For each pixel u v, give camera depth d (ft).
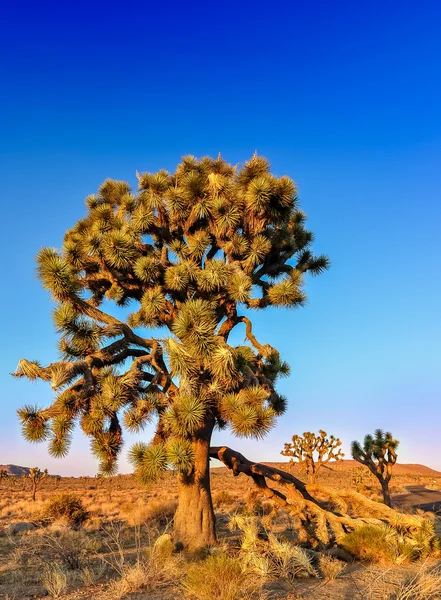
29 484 175.63
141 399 30.45
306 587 22.67
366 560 29.63
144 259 34.14
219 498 76.38
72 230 40.19
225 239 37.73
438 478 212.02
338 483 131.44
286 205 36.19
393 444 66.13
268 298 36.88
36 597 22.39
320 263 41.65
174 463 27.53
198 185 36.47
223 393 30.14
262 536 31.42
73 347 33.60
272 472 38.19
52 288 31.99
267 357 40.14
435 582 20.80
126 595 21.52
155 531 44.19
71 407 29.30
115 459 32.12
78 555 30.66
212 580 20.42
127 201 38.17
